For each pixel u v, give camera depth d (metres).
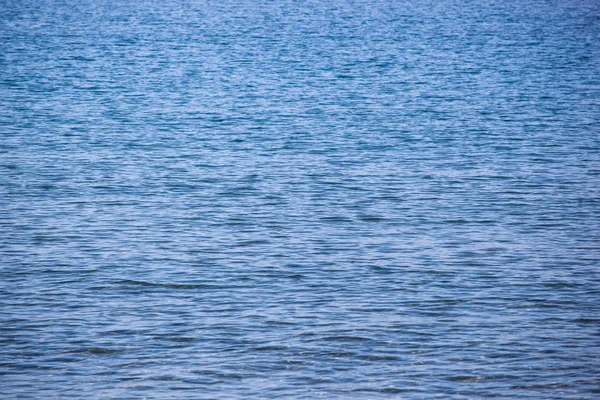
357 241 136.50
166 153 190.00
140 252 131.00
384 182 168.25
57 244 133.88
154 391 91.69
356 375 94.88
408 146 197.38
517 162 183.38
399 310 111.06
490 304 113.25
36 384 92.81
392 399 90.25
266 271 123.88
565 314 110.38
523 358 98.69
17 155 185.62
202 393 91.25
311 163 182.00
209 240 136.50
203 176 171.88
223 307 111.56
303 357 98.75
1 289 116.62
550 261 128.50
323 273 123.31
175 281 120.00
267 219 146.75
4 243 133.88
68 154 187.50
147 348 100.62
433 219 147.50
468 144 199.50
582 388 92.62
